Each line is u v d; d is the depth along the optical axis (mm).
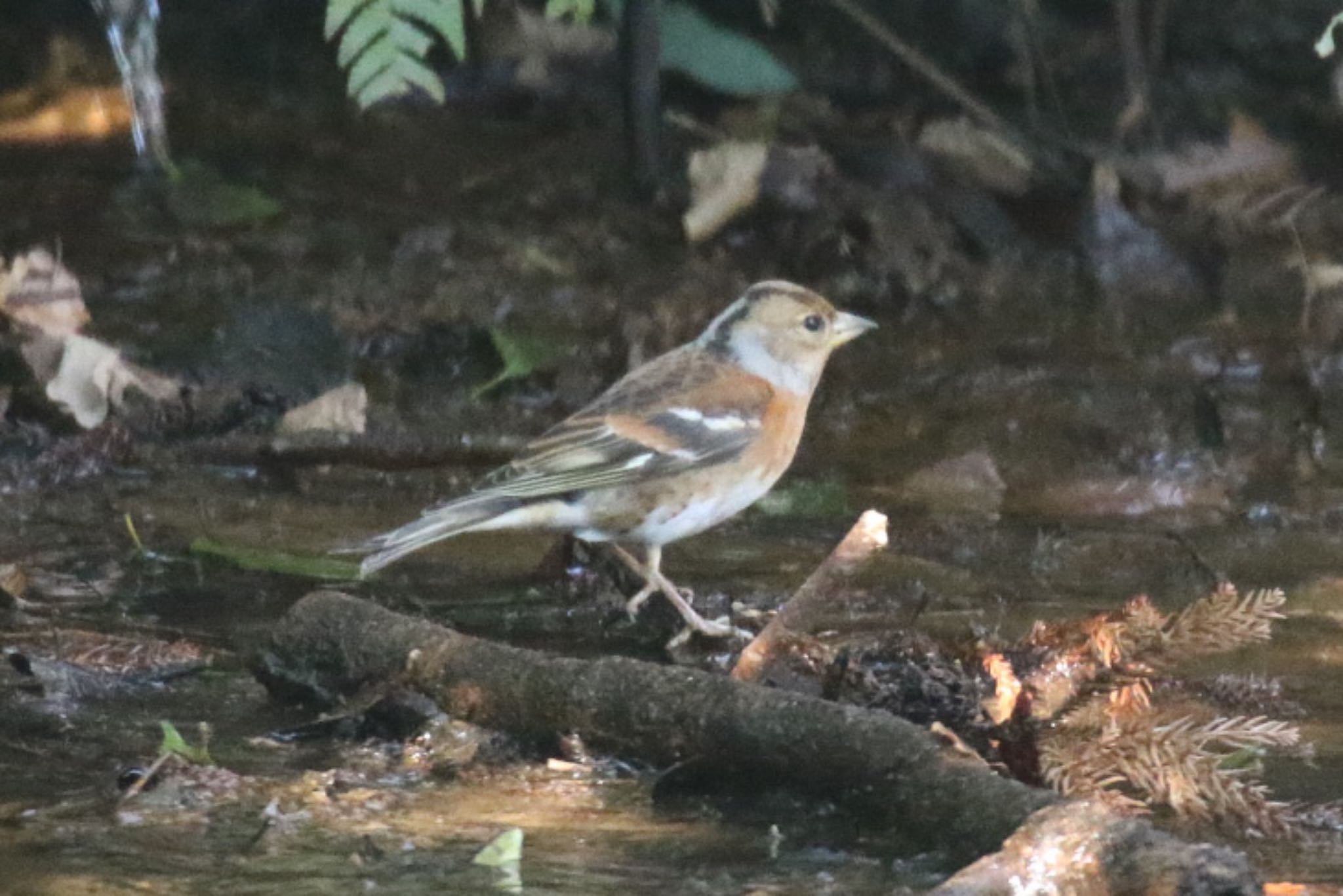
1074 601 10602
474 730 8500
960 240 16500
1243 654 9852
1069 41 18891
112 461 12492
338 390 13078
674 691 8195
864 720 7785
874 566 11156
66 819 7691
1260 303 15648
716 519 11039
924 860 7344
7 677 9258
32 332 13328
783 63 18438
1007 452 13078
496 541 11750
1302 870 7363
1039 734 8312
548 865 7320
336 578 10797
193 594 10508
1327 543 11602
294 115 18578
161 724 8750
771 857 7406
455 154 17906
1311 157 17484
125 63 16984
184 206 16547
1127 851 6789
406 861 7344
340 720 8695
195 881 7145
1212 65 18312
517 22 18922
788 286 11430
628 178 17172
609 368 14164
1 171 17094
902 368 14398
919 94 18375
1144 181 17141
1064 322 15297
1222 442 13242
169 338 14070
